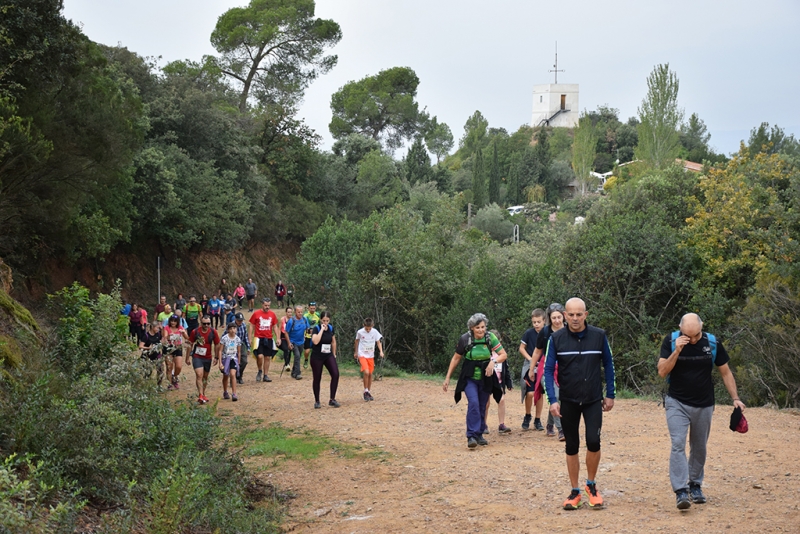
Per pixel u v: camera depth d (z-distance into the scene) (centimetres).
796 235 2131
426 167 9531
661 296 2312
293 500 823
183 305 3145
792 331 1684
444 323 2584
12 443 624
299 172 6019
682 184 2708
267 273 5369
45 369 891
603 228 2333
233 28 6019
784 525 598
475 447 1014
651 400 1597
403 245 2759
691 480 693
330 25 6153
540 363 1117
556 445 1014
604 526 615
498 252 3244
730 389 689
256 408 1470
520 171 12988
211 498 700
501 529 636
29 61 1834
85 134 2056
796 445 990
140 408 835
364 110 8681
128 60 4200
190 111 4375
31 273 2806
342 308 2811
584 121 12106
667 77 7206
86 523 564
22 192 1947
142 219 3534
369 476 906
